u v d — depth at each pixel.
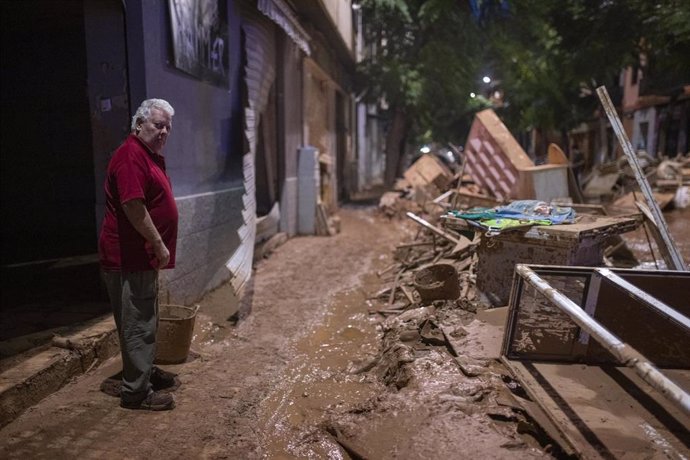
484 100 24.75
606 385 3.54
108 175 3.59
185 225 6.02
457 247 6.93
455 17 17.73
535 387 3.49
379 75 19.09
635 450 2.77
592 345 3.86
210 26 6.76
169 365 4.71
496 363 3.94
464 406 3.31
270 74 10.08
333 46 15.90
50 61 7.52
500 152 9.25
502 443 2.89
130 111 5.19
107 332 4.56
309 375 4.62
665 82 18.59
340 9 14.16
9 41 7.53
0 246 7.73
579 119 22.23
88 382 4.14
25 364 3.91
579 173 23.88
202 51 6.48
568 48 14.70
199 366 4.73
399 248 8.78
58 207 7.77
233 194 7.62
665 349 3.89
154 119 3.60
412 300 6.32
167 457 3.23
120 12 5.08
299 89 12.34
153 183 3.60
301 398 4.14
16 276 6.29
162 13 5.48
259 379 4.51
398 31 19.17
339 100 20.02
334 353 5.18
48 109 7.61
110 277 3.69
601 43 13.33
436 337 4.57
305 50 11.34
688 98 18.28
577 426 3.00
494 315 4.90
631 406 3.26
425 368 3.96
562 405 3.25
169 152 5.69
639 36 12.76
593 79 16.25
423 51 18.47
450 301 5.40
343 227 13.84
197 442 3.42
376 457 3.00
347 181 21.64
